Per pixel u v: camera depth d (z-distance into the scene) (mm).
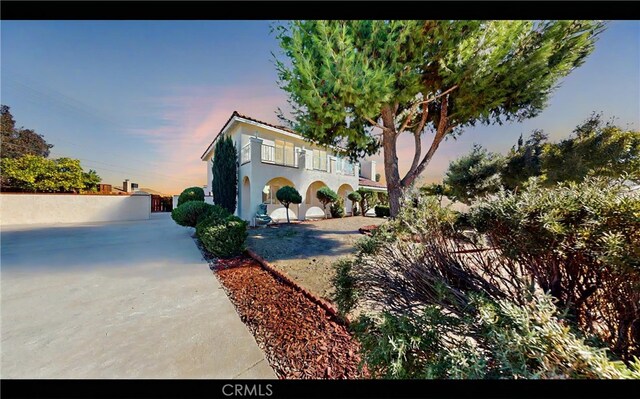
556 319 1193
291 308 2943
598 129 7168
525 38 5590
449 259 2104
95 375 1879
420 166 7703
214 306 3029
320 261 4980
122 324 2605
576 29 5238
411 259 2311
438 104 8133
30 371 1913
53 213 12547
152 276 4168
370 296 2344
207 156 18250
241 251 5520
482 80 5660
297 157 12844
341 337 2330
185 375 1892
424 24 4859
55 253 5844
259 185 10578
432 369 1228
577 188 1505
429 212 2506
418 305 2014
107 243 7145
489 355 1260
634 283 1167
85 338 2342
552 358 1014
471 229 2100
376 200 16719
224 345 2242
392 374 1318
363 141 7012
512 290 1726
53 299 3215
